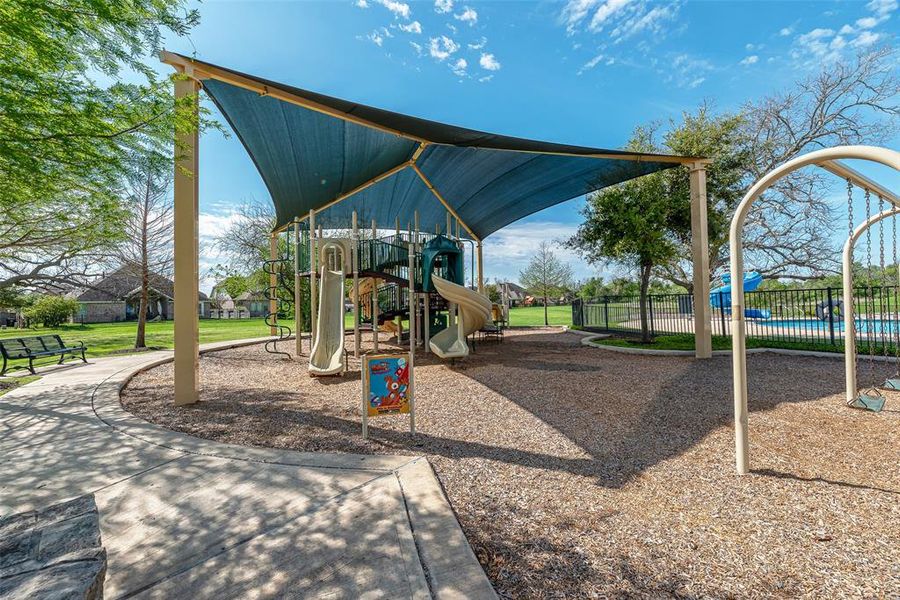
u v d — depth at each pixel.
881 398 4.26
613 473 3.05
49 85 3.32
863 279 9.93
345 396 5.87
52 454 3.43
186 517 2.41
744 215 2.96
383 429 4.23
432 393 5.91
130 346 14.27
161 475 2.99
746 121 12.47
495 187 12.36
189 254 5.29
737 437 2.99
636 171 9.80
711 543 2.11
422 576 1.83
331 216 16.02
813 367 7.12
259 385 6.73
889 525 2.24
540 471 3.11
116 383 6.38
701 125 11.69
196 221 5.37
